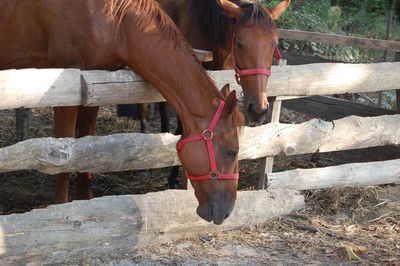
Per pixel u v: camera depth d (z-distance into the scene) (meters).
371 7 11.42
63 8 3.53
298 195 4.05
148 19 3.30
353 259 3.54
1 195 4.37
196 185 3.11
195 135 3.05
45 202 4.34
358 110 5.20
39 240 3.15
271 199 3.93
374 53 9.10
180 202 3.58
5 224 3.08
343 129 4.14
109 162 3.40
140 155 3.49
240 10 3.85
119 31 3.41
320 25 9.19
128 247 3.42
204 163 3.03
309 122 4.06
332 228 3.94
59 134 3.69
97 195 4.56
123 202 3.41
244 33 3.61
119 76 3.38
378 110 5.03
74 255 3.26
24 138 5.43
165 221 3.52
